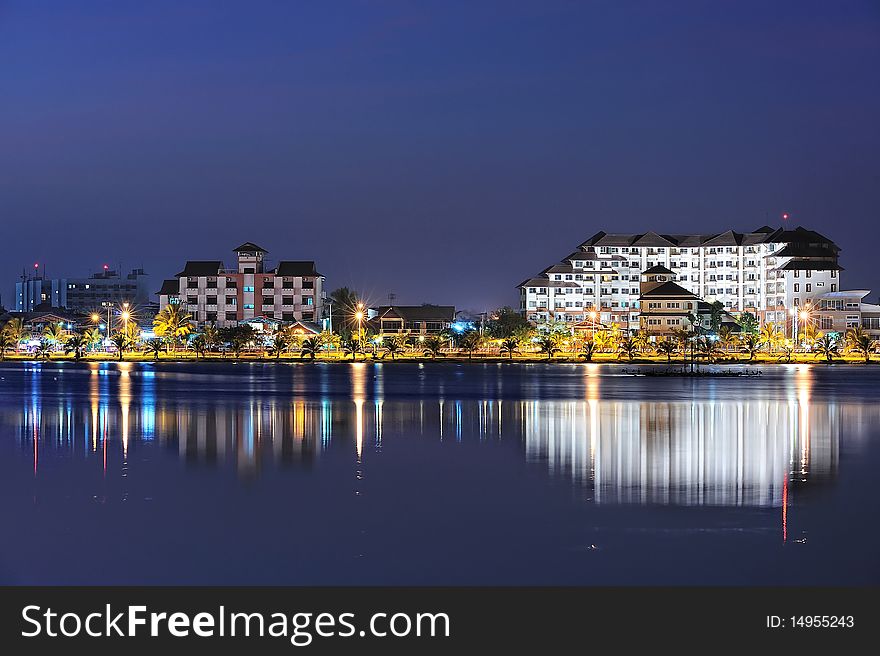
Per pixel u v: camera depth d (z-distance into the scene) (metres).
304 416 62.84
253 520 30.22
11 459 42.69
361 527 29.33
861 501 32.78
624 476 38.06
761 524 29.45
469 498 33.56
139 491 34.88
